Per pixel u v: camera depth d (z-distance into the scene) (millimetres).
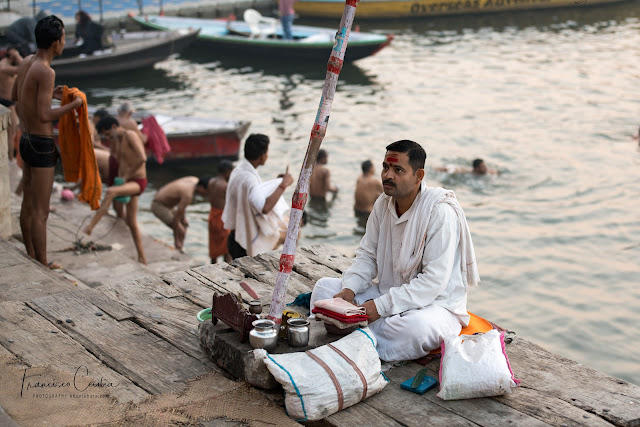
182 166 14711
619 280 9953
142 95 20047
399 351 4051
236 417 3543
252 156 7383
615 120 17250
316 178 12625
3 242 6363
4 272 5691
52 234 9016
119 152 9070
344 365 3688
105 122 8969
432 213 4047
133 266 8266
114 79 21656
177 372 3961
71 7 28547
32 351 4133
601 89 20125
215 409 3600
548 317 9055
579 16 31828
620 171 13953
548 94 19734
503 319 9023
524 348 4312
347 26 3705
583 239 11164
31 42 19672
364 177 12094
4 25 23281
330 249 5941
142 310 4730
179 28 26547
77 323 4520
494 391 3715
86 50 21453
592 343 8484
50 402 3594
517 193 12977
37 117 6266
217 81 21859
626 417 3541
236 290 5086
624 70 22250
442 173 13750
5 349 4137
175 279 5270
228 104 19297
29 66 6281
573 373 4012
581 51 25094
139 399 3664
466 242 4141
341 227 11742
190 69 23281
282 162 14766
